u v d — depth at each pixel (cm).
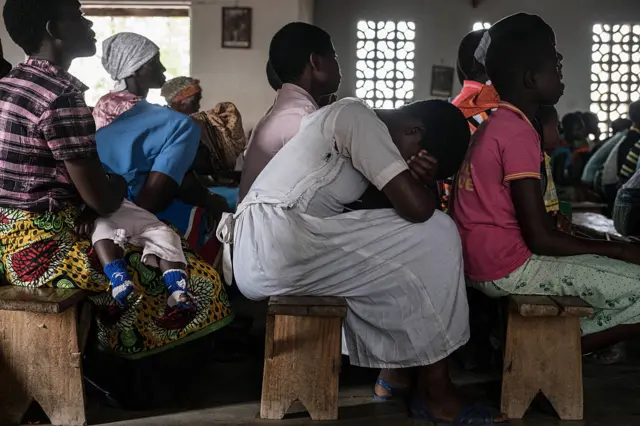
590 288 243
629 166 538
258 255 239
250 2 738
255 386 273
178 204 308
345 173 234
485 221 246
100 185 228
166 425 235
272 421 238
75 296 227
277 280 238
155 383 250
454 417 235
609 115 995
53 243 232
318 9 948
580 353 236
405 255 231
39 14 225
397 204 227
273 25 740
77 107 222
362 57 952
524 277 245
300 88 294
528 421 238
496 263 245
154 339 246
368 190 243
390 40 952
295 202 234
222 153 415
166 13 747
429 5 948
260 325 356
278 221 234
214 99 751
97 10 734
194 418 241
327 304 231
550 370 238
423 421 238
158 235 238
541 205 238
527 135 239
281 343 236
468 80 315
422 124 233
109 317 247
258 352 313
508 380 239
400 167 225
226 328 309
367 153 226
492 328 292
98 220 235
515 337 238
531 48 247
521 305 229
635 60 984
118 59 296
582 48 982
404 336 235
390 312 235
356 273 234
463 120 236
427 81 958
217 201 377
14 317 229
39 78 225
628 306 246
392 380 257
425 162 231
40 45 228
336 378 236
